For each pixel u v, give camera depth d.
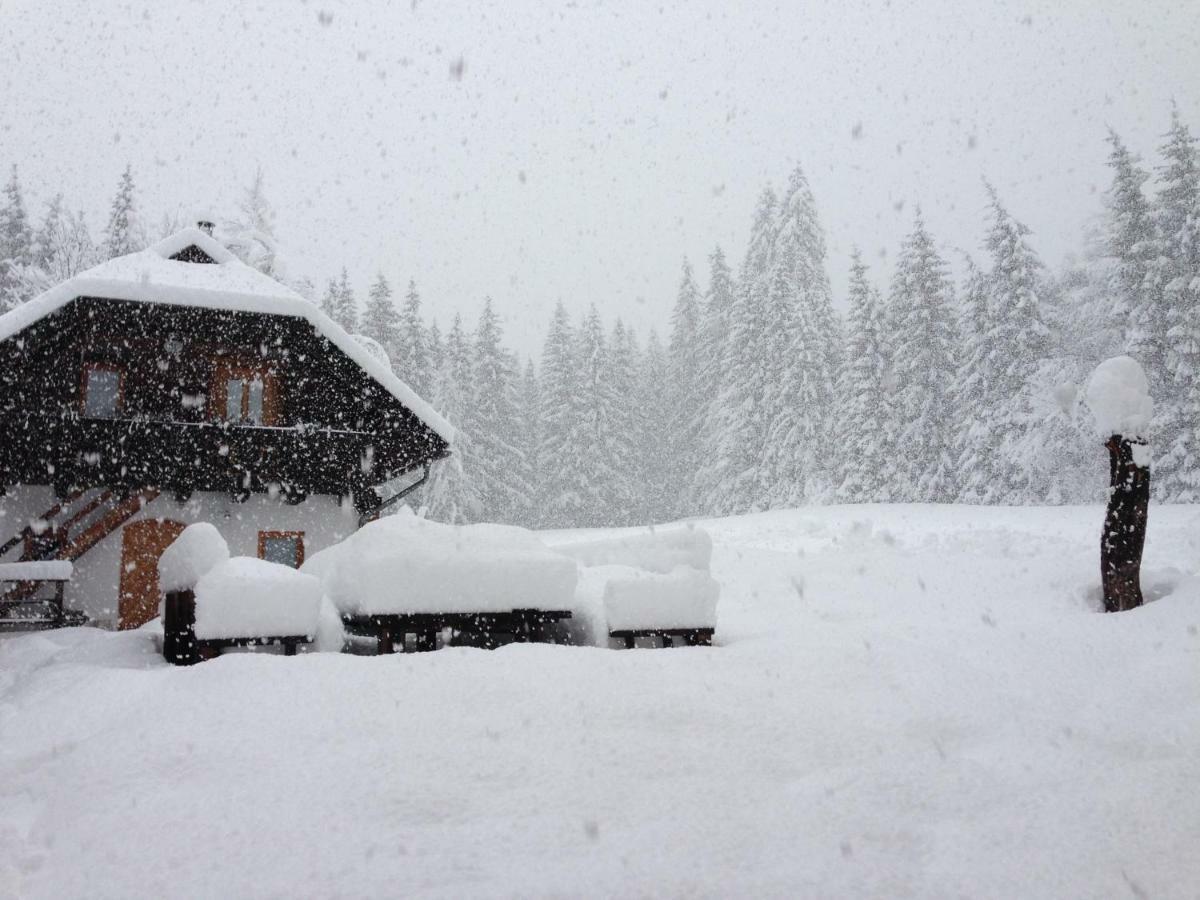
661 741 5.25
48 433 15.81
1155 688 6.29
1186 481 29.42
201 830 4.12
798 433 39.44
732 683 6.39
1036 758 5.05
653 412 61.78
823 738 5.37
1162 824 4.10
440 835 4.04
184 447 16.81
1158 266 30.84
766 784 4.71
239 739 5.24
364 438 18.14
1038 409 32.22
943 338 38.22
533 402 63.44
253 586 7.89
